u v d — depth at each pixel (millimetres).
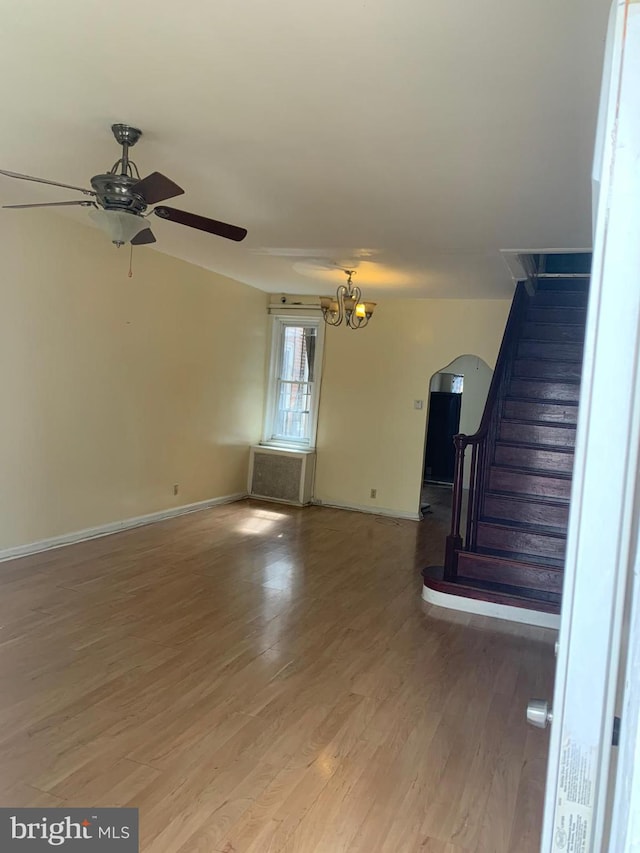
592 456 677
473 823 2043
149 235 3041
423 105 2309
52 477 4582
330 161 2926
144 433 5488
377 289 6301
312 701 2773
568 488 4309
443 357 6645
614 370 666
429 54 1956
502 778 2295
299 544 5422
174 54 2049
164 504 5898
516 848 1939
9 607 3557
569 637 692
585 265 5844
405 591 4352
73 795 2053
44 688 2719
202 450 6383
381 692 2895
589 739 685
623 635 665
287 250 4832
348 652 3307
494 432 4555
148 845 1852
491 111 2320
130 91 2332
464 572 4207
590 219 3500
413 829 1998
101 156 3076
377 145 2703
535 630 3752
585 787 687
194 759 2287
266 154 2881
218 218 3986
